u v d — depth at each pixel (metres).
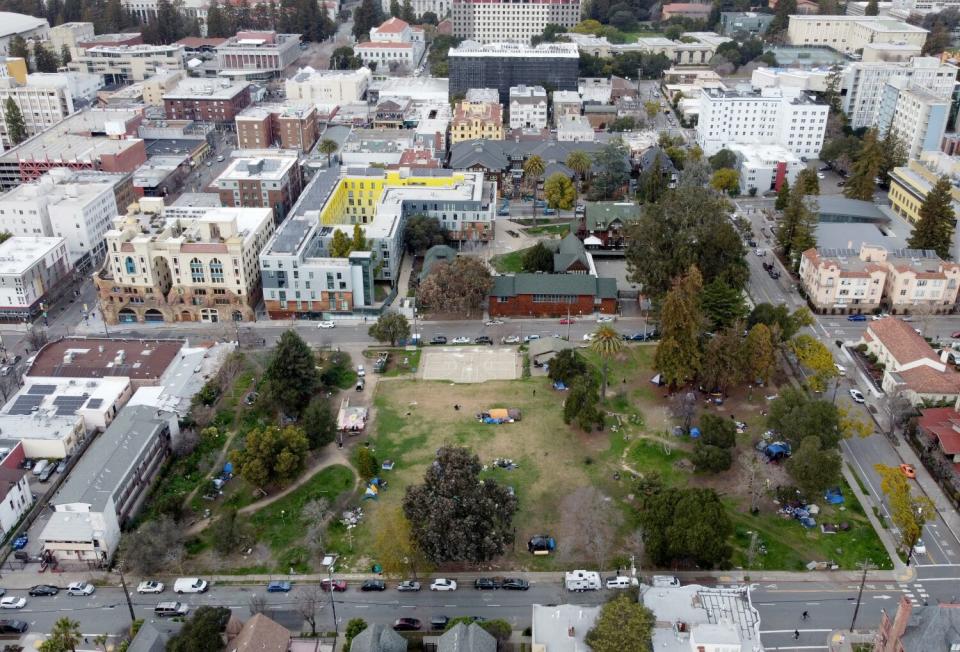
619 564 177.25
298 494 199.12
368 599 169.88
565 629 148.75
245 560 180.25
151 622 163.50
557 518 190.88
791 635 159.62
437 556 168.62
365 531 187.62
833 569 175.38
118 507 186.50
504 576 175.12
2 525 185.50
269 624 153.12
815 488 187.12
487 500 172.38
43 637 160.75
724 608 149.62
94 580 175.88
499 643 154.25
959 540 182.25
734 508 193.00
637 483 192.75
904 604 140.75
